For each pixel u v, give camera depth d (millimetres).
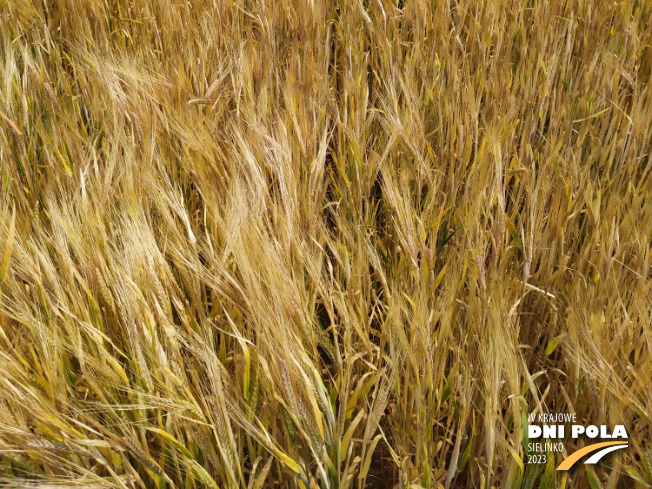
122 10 3594
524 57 3139
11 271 1603
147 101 2502
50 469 1404
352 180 2475
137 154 2238
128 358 1502
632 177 2516
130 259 1552
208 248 1839
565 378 1934
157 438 1551
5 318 1617
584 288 1938
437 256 2262
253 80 2855
